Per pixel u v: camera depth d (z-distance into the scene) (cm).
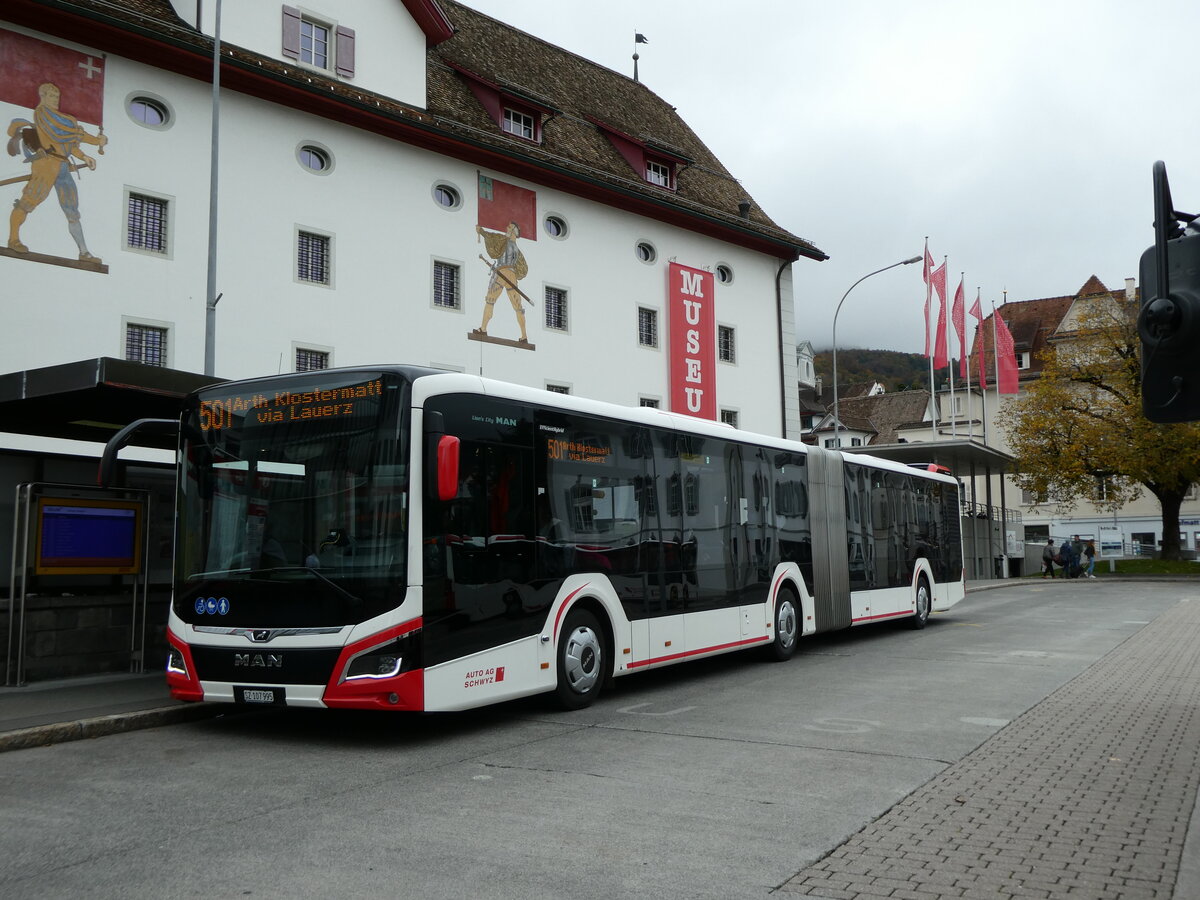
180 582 874
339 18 2248
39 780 699
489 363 2448
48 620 1109
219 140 1980
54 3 1725
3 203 1688
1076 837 555
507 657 890
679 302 2981
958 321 3822
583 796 647
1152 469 4472
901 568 1823
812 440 8156
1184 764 738
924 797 643
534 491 943
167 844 541
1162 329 317
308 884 475
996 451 3909
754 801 634
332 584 807
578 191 2705
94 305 1786
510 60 3080
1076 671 1274
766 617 1350
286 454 851
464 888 470
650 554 1112
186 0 2028
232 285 1981
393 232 2272
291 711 995
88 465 1345
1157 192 325
